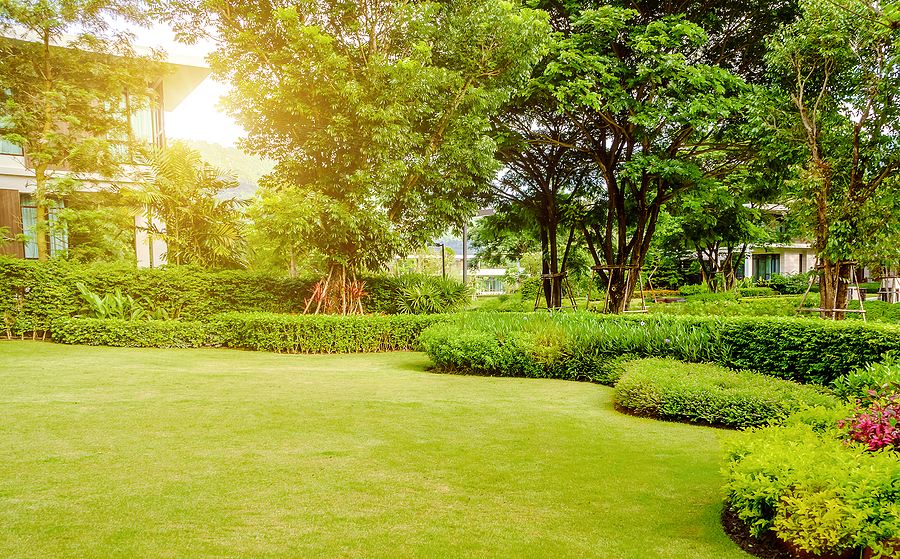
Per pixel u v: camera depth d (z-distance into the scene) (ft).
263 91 36.22
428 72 34.99
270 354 32.22
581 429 15.42
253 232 45.78
